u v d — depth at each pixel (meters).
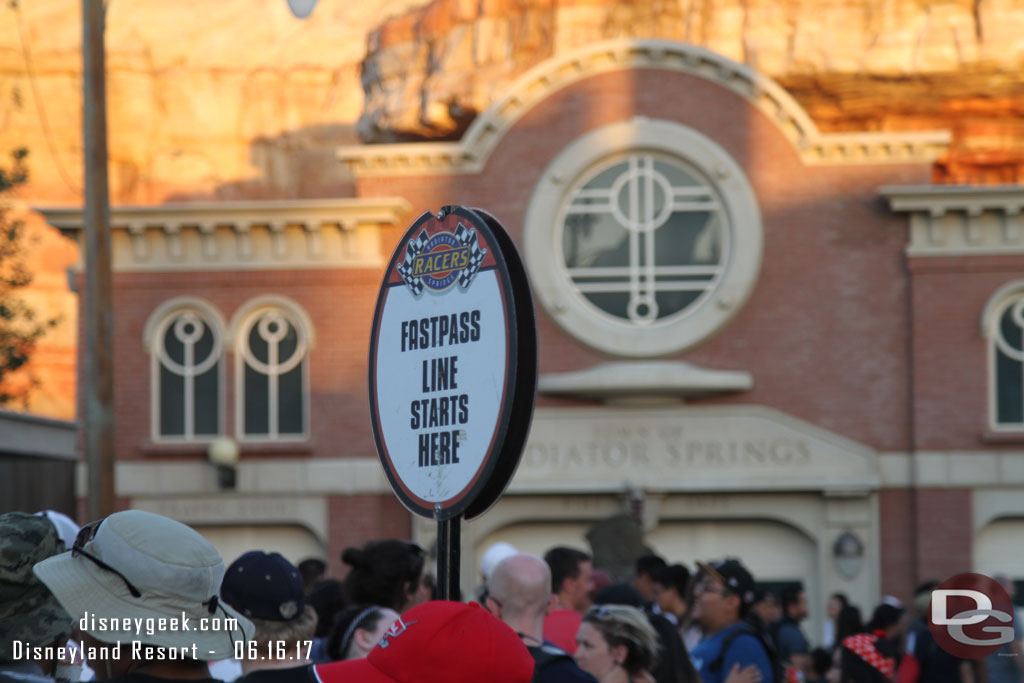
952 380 25.94
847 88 33.44
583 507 26.30
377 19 61.91
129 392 27.03
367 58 39.38
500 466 4.58
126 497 26.84
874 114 34.12
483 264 4.55
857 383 26.30
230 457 26.30
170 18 60.50
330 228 27.00
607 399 26.25
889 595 25.83
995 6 32.50
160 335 27.16
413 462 4.79
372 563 8.19
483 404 4.50
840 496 25.86
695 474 26.09
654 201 26.97
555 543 26.66
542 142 27.19
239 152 60.06
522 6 35.53
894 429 26.14
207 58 60.25
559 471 26.27
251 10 61.62
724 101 26.92
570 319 26.62
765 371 26.47
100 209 18.98
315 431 26.83
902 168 26.58
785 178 26.75
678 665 8.48
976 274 26.02
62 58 59.22
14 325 53.38
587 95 27.12
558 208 26.97
